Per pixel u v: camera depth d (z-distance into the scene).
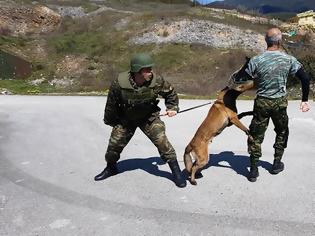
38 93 22.33
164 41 39.22
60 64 37.91
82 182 5.36
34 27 45.41
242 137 8.10
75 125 9.76
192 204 4.55
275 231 3.88
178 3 65.25
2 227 4.07
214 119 5.00
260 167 5.85
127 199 4.73
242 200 4.64
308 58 21.38
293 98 17.75
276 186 5.07
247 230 3.91
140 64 4.50
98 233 3.90
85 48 40.81
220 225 4.02
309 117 10.71
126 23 44.62
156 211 4.38
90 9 51.09
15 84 28.17
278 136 5.38
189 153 5.18
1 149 7.31
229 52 35.16
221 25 42.16
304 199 4.65
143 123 5.02
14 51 39.22
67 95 19.78
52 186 5.25
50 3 52.53
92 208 4.50
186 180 5.34
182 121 10.23
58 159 6.56
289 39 42.16
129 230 3.95
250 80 4.92
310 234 3.82
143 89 4.64
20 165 6.25
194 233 3.86
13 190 5.13
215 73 31.89
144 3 60.78
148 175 5.57
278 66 4.73
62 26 46.00
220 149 7.07
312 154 6.59
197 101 15.80
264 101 4.86
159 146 5.02
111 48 40.03
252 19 50.03
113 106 4.94
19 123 10.16
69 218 4.25
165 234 3.85
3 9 44.62
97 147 7.37
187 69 33.69
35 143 7.78
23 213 4.40
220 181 5.27
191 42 38.19
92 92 23.19
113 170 5.53
